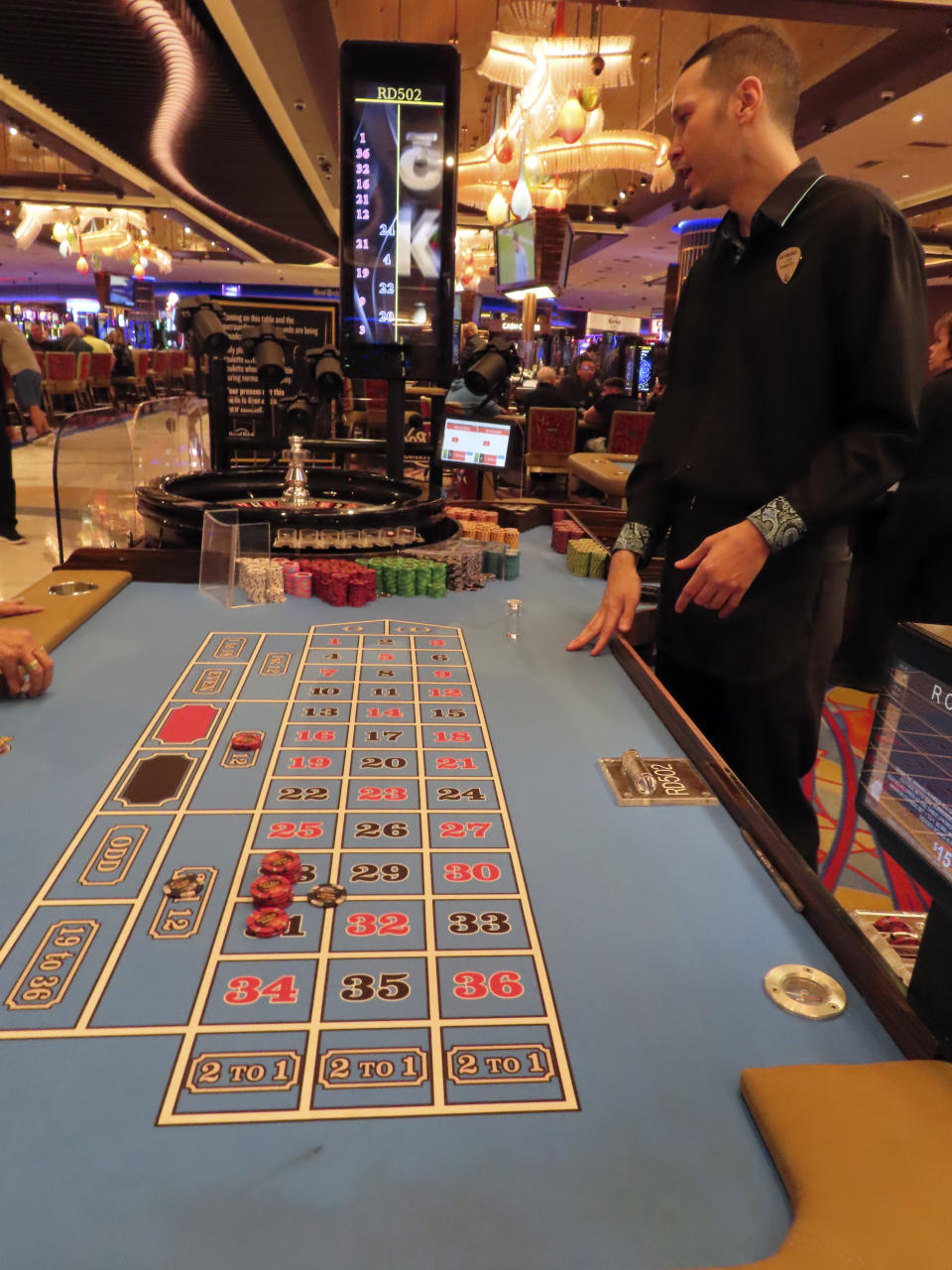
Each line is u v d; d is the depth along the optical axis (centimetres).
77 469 329
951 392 402
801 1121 72
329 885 107
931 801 80
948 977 81
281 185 1361
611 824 124
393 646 194
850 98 873
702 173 179
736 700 193
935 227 1551
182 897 104
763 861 115
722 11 637
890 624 437
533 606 229
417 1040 84
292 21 711
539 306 2138
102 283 2519
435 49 270
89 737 145
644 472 208
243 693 166
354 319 298
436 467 370
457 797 130
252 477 319
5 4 632
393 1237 64
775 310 175
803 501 159
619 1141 73
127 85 845
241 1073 79
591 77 630
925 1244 61
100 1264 61
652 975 94
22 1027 84
